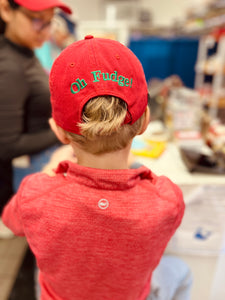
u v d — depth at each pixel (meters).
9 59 1.00
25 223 0.54
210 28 3.54
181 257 1.07
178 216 0.56
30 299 1.24
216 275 1.11
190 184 0.91
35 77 1.10
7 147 1.04
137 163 0.73
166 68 4.72
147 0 5.88
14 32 1.02
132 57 0.48
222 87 3.28
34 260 1.47
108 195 0.49
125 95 0.45
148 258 0.55
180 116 1.42
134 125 0.50
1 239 1.61
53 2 1.01
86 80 0.44
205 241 1.04
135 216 0.49
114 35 3.32
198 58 4.59
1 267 1.43
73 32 2.10
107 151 0.49
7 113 1.00
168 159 1.12
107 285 0.56
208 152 1.14
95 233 0.50
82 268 0.54
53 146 1.24
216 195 0.95
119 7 5.77
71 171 0.51
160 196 0.53
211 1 2.90
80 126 0.46
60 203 0.50
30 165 1.24
